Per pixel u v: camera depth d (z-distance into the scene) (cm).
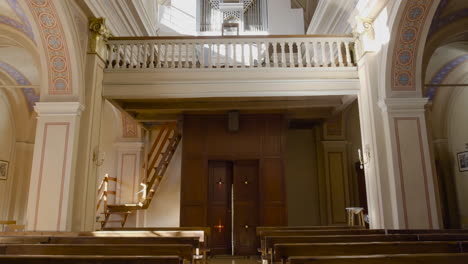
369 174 640
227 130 910
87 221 602
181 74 677
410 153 600
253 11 1228
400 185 588
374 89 637
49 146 590
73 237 391
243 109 847
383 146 616
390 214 593
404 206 580
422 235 395
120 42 687
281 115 916
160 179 967
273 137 906
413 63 612
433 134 993
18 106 929
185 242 384
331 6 810
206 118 916
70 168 581
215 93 671
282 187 881
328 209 991
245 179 905
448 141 980
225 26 1072
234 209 889
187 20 1209
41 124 598
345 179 1009
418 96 619
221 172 923
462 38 718
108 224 962
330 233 480
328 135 1035
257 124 914
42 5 541
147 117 911
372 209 627
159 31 1155
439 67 860
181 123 941
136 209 885
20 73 858
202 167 891
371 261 238
